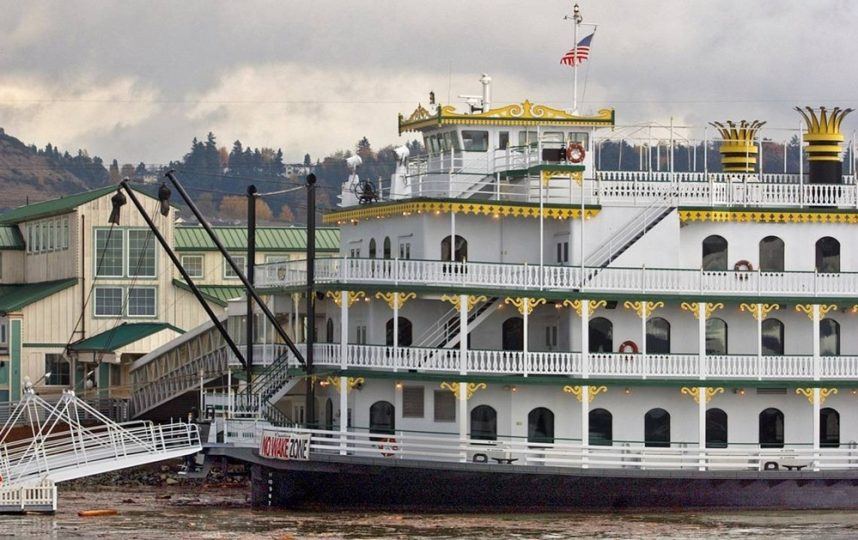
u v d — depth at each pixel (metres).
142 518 72.75
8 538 66.44
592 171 80.88
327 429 78.38
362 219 82.81
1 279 120.00
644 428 77.19
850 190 80.38
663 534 69.25
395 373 74.88
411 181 83.12
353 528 69.50
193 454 79.62
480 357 75.19
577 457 76.38
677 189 79.38
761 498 76.12
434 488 73.56
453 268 75.19
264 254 120.94
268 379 80.62
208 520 71.88
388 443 72.81
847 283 78.25
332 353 76.12
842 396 78.75
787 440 78.31
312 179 77.19
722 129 87.81
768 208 79.19
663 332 78.31
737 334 78.81
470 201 76.69
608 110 82.12
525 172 78.62
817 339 77.88
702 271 77.25
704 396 76.56
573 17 83.62
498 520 72.56
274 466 73.94
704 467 75.94
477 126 81.12
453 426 76.38
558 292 75.88
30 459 78.81
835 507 76.69
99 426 89.25
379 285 75.06
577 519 73.31
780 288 77.88
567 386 75.69
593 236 78.31
